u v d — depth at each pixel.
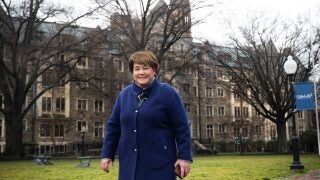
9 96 34.25
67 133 54.59
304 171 14.20
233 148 55.91
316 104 29.77
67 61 34.75
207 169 15.95
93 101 57.22
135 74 3.41
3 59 35.62
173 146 3.38
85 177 12.80
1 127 50.69
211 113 66.94
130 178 3.26
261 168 16.23
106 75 39.66
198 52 42.88
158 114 3.31
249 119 69.81
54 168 18.27
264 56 42.41
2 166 20.58
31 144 48.41
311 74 40.53
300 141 47.41
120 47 36.81
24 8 32.31
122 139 3.39
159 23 42.50
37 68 34.09
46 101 53.72
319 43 40.09
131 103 3.39
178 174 3.31
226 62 45.12
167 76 53.56
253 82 43.22
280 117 43.47
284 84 43.00
